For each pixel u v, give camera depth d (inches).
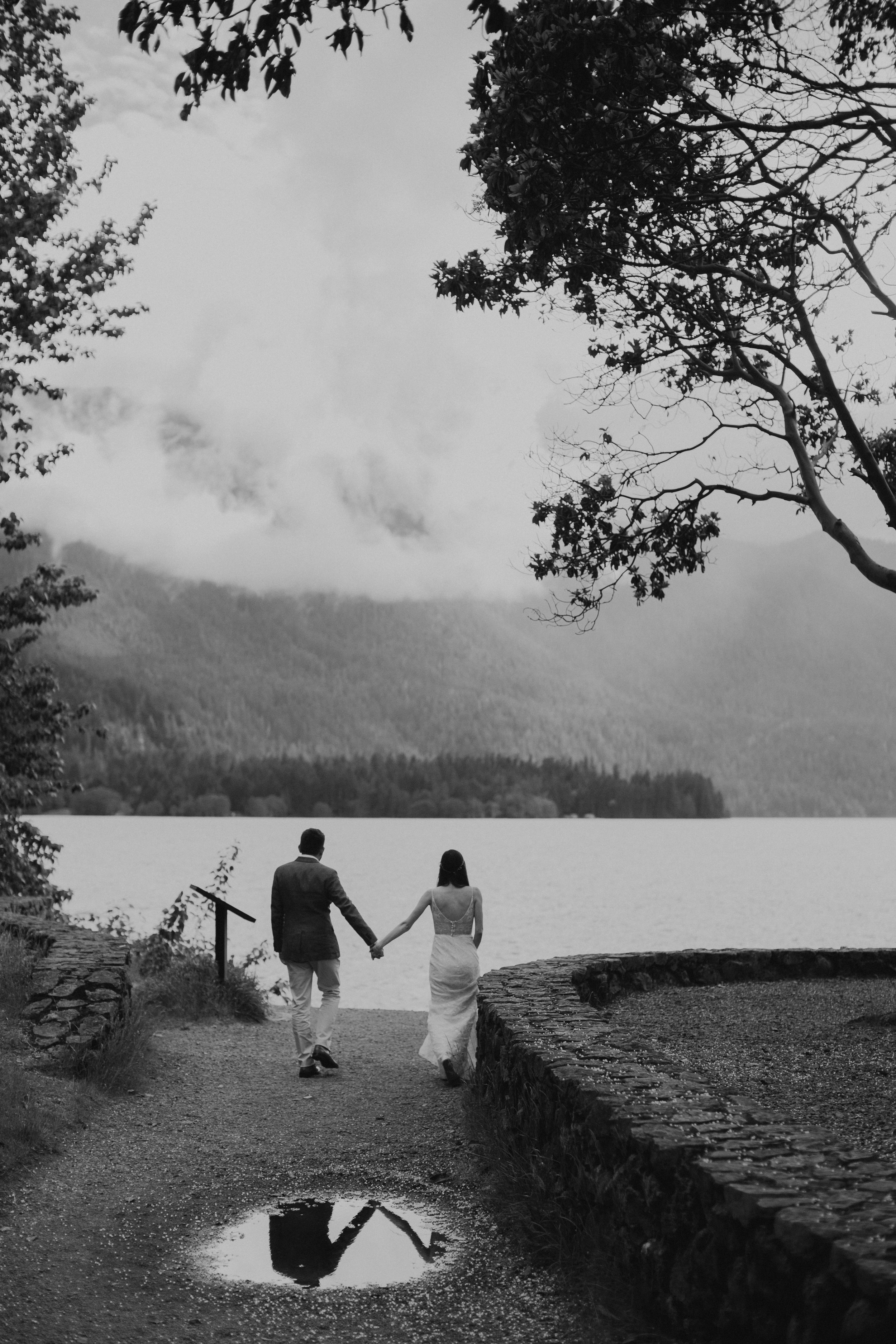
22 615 672.4
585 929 1445.6
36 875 707.4
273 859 3275.1
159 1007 454.3
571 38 254.1
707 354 403.2
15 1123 255.0
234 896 1752.0
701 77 307.0
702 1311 149.5
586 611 392.5
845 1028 336.2
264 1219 215.3
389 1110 305.9
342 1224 212.2
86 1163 248.2
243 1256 195.3
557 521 390.6
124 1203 222.7
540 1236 196.1
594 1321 164.4
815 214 338.3
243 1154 260.2
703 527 393.7
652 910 1804.9
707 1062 288.7
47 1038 324.8
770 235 362.0
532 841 5610.2
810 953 462.0
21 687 684.7
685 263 356.8
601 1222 183.5
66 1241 199.2
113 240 679.7
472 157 311.3
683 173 325.1
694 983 442.3
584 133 281.7
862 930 1462.8
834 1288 123.7
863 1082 263.7
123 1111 294.5
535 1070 229.5
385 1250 198.1
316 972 362.3
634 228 347.3
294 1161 254.8
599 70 280.1
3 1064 295.7
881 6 299.1
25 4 632.4
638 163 319.0
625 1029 301.0
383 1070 363.6
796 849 4835.1
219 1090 330.0
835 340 416.8
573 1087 202.1
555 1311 170.2
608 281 369.7
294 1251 197.9
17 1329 160.1
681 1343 153.4
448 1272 187.9
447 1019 344.8
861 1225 129.5
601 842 5639.8
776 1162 153.5
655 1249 162.7
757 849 4859.7
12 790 677.9
